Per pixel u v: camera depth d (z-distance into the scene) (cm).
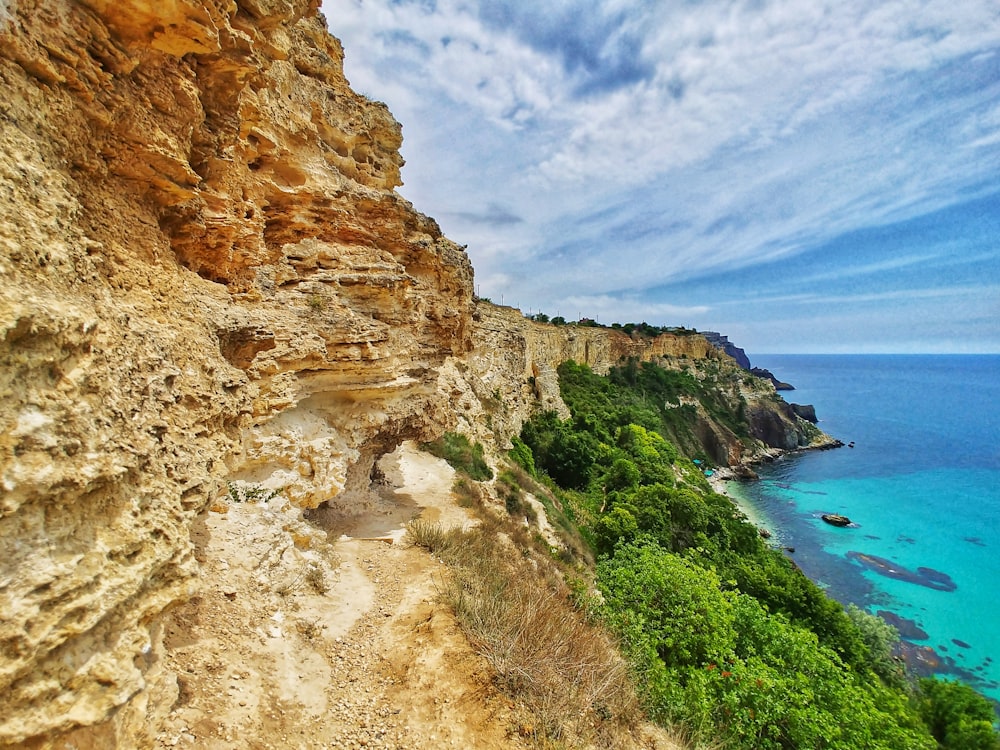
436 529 1480
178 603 458
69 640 333
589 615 1400
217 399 710
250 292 975
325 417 1304
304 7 1151
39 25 415
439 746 677
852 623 2423
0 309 301
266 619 788
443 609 1002
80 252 434
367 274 1327
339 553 1238
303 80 1398
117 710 354
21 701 296
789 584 2509
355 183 1523
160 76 579
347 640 866
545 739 734
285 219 1214
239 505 944
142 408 471
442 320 1920
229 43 664
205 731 547
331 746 635
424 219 1988
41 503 322
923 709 2084
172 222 726
